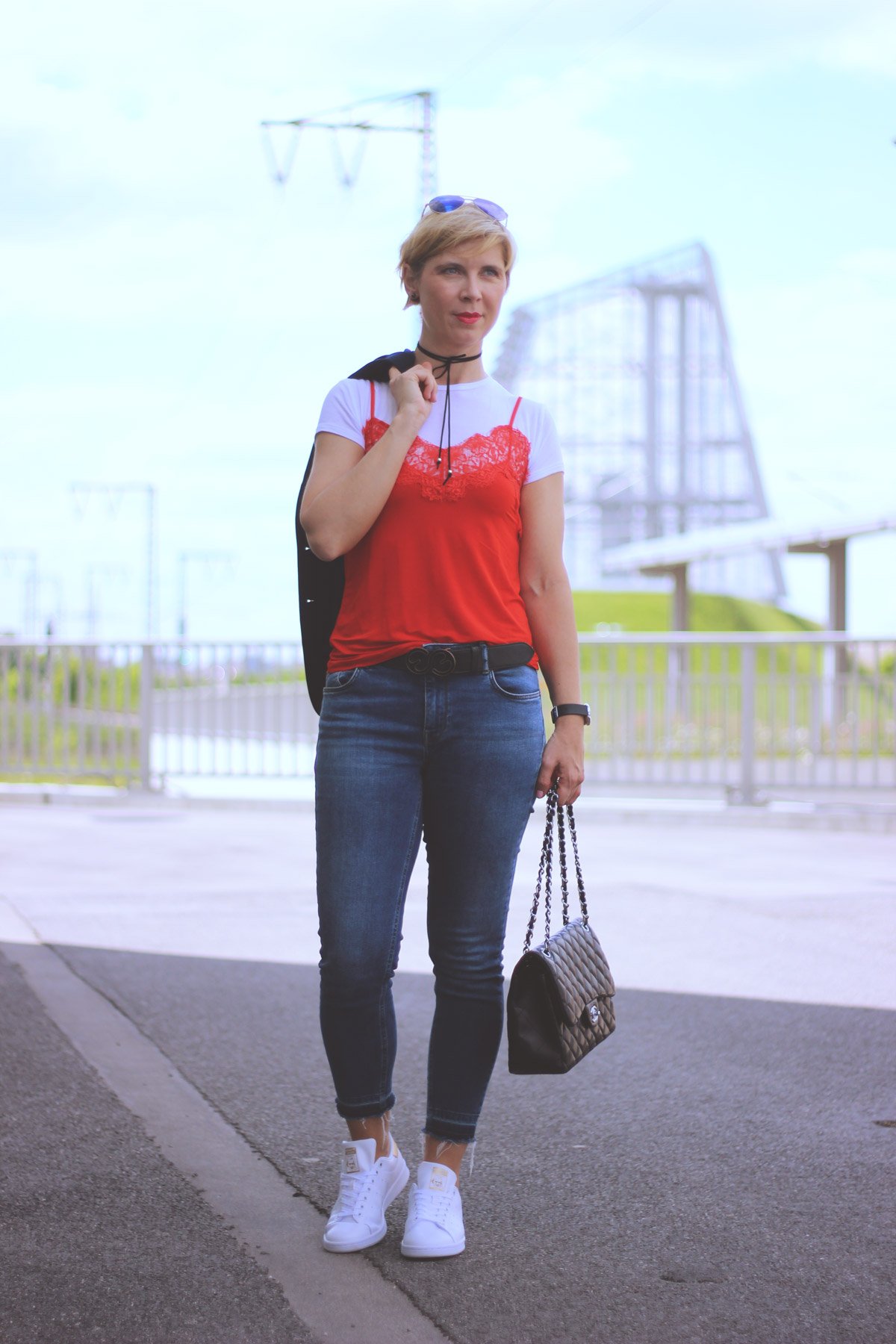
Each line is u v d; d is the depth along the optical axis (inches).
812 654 432.1
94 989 190.9
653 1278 100.8
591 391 3651.6
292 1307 95.7
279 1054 160.2
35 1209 112.8
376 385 108.0
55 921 241.1
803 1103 144.0
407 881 107.0
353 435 107.2
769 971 205.6
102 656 474.0
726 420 3656.5
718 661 442.9
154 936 228.4
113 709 471.8
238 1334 91.7
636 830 402.9
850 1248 106.6
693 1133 134.3
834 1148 129.7
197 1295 97.3
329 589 110.1
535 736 106.1
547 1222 111.7
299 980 197.6
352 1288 98.9
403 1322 93.6
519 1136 133.8
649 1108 142.4
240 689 474.0
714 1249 106.2
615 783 448.5
